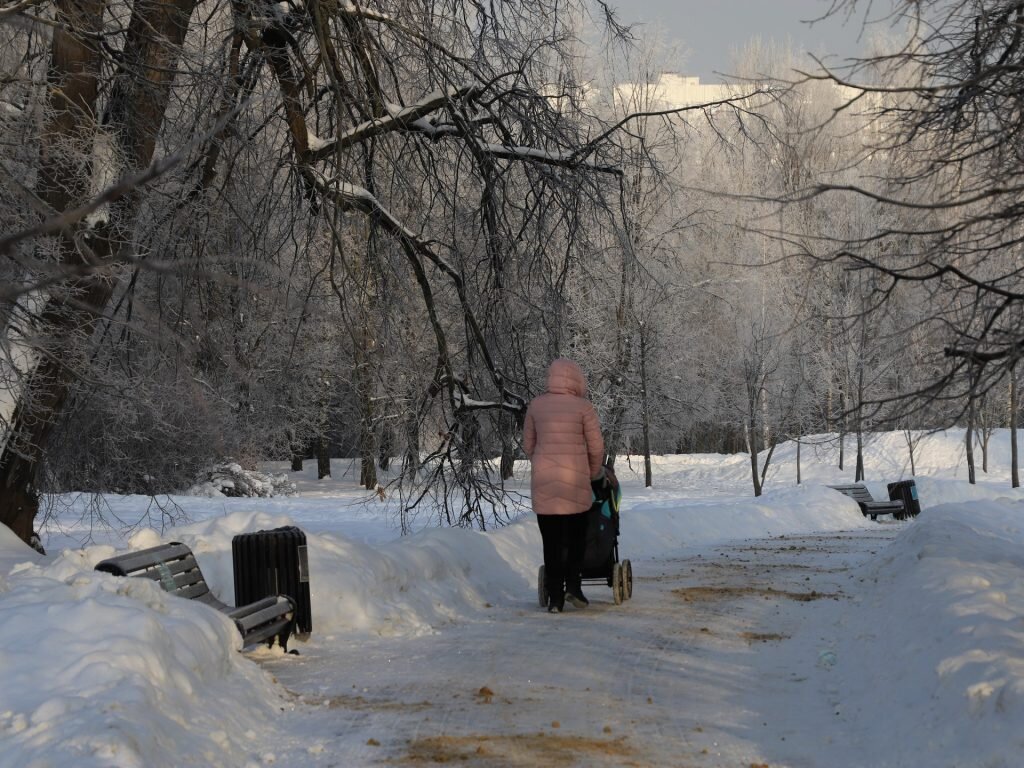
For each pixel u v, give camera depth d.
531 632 8.82
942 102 7.03
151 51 11.38
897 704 5.73
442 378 14.16
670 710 6.15
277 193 13.08
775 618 9.71
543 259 13.70
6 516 12.12
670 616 9.72
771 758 5.20
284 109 12.56
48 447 13.92
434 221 13.98
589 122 13.91
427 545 10.91
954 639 6.18
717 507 22.75
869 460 48.66
